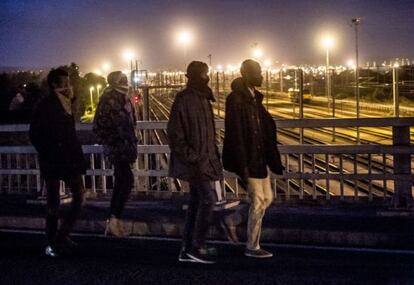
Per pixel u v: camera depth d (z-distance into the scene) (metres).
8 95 44.38
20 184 12.13
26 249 7.89
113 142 7.91
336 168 18.72
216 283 6.26
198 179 6.70
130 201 10.16
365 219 8.52
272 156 6.94
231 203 9.31
